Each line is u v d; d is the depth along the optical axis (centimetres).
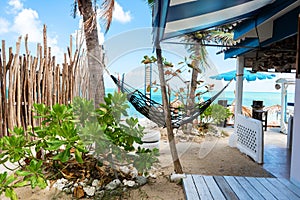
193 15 363
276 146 597
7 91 419
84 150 308
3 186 273
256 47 438
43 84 476
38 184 283
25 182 283
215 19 399
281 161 470
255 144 473
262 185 317
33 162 295
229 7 359
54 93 497
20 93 437
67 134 301
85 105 334
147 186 334
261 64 530
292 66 522
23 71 441
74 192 306
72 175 342
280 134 766
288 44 454
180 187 330
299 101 324
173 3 314
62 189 317
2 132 413
